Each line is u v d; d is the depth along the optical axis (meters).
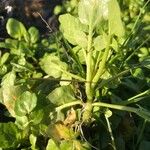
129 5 0.40
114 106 0.24
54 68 0.26
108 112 0.25
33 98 0.24
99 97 0.26
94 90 0.24
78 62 0.26
